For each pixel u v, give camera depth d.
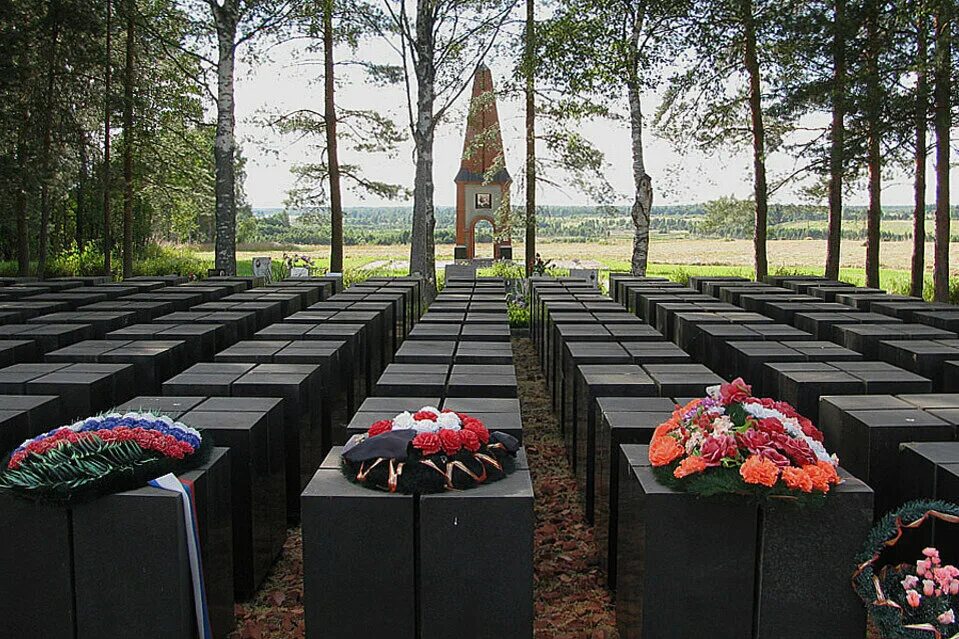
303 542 4.44
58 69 22.92
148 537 4.40
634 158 23.30
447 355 8.16
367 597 4.45
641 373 7.43
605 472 5.98
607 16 21.17
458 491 4.43
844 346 10.57
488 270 27.44
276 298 14.03
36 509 4.39
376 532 4.41
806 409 7.23
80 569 4.42
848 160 19.09
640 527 4.53
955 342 9.53
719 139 24.11
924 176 21.16
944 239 18.91
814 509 4.29
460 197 36.25
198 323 10.81
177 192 27.98
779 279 18.95
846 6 18.92
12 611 4.46
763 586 4.34
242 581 5.73
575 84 21.33
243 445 5.66
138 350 8.66
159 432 4.85
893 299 14.13
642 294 15.27
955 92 17.62
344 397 9.09
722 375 9.80
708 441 4.38
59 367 7.70
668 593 4.40
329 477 4.67
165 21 24.92
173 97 25.94
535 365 15.07
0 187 21.75
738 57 23.06
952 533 4.61
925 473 5.01
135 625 4.44
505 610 4.42
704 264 42.00
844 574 4.33
